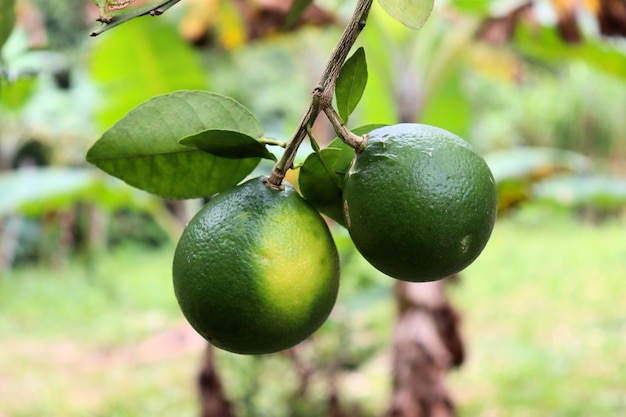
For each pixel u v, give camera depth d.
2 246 4.73
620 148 5.74
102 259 5.38
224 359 2.20
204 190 0.68
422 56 1.67
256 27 1.49
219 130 0.62
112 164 0.66
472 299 3.96
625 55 1.61
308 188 0.65
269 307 0.62
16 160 3.90
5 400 2.72
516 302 3.84
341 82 0.63
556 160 1.58
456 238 0.61
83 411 2.60
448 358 1.58
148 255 5.90
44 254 5.02
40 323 3.89
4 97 1.13
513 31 1.55
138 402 2.66
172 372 3.03
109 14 0.60
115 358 3.29
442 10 1.58
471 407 2.43
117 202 1.75
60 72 1.19
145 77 1.61
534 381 2.64
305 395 2.13
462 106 1.94
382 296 1.77
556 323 3.39
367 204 0.61
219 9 1.49
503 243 5.71
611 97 5.56
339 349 2.11
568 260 4.75
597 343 3.01
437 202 0.61
